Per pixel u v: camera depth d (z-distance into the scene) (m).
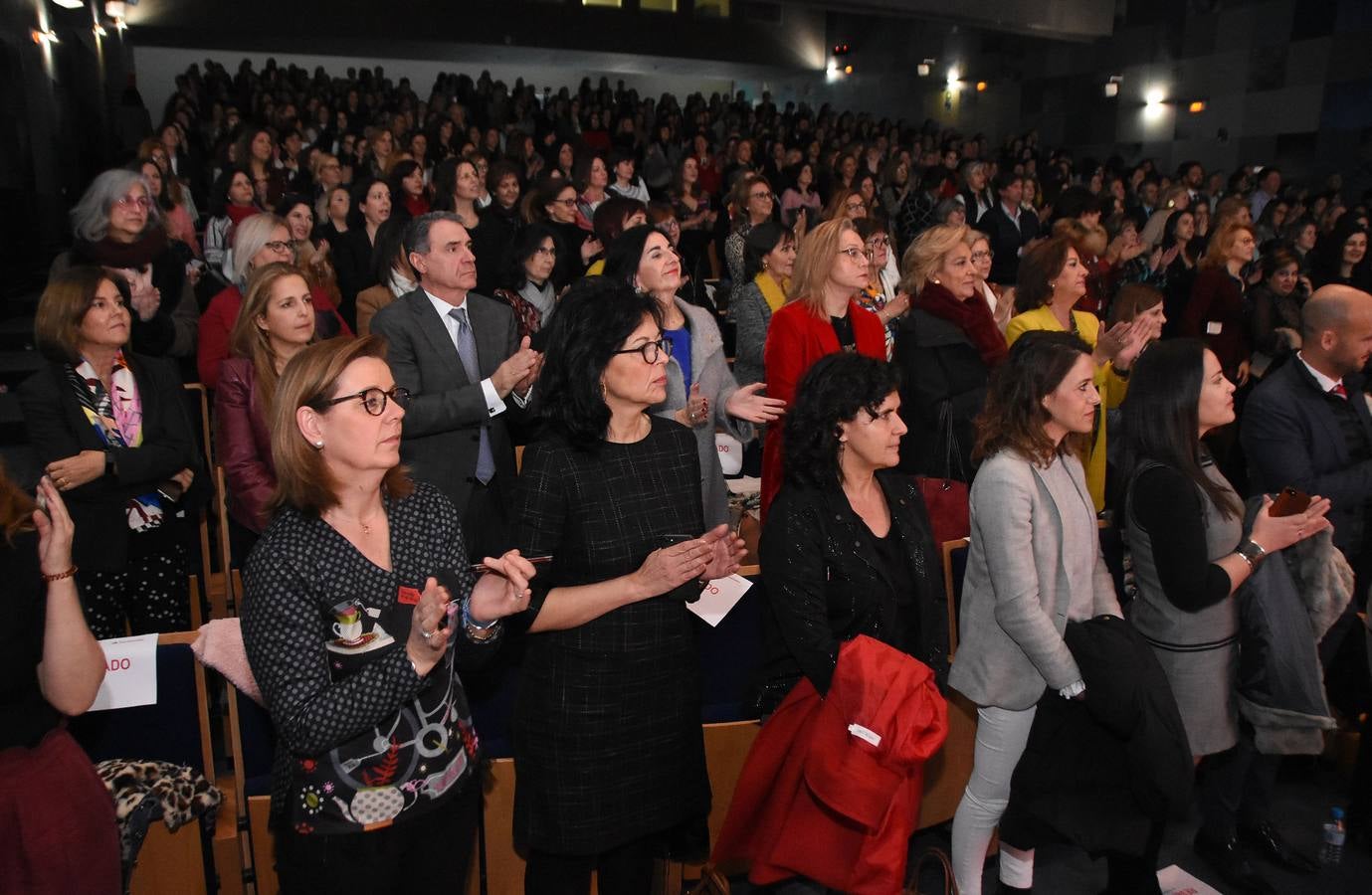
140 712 2.07
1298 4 13.48
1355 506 2.73
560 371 1.84
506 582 1.62
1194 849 2.65
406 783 1.58
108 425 2.61
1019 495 2.05
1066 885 2.55
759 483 3.26
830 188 9.77
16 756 1.54
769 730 2.07
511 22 17.53
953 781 2.57
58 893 1.56
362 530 1.63
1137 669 2.05
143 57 17.42
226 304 3.59
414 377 2.82
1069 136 16.92
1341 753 3.01
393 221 3.96
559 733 1.83
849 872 1.92
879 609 2.03
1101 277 5.21
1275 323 4.85
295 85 14.50
